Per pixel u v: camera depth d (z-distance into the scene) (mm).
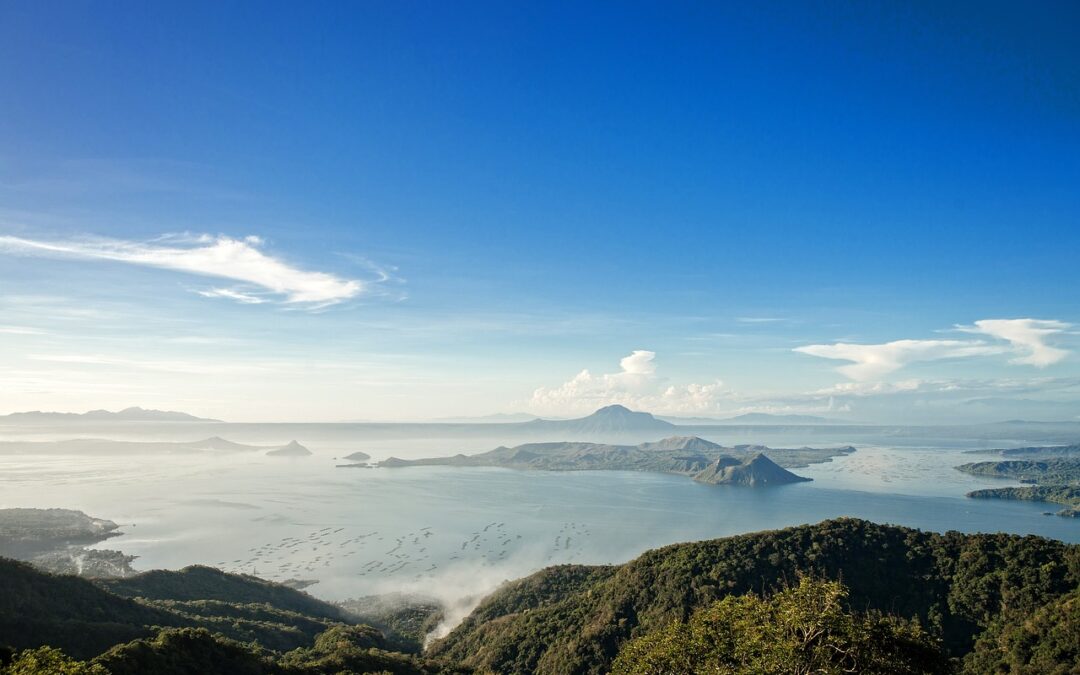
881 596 102812
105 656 65562
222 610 136500
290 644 121938
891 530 119062
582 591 146750
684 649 50312
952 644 91125
